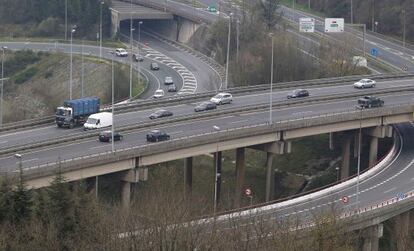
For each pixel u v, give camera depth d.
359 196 199.62
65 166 180.62
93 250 134.38
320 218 157.88
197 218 150.12
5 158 187.12
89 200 148.38
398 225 196.38
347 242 155.00
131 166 196.12
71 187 169.38
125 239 137.38
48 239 132.25
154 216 145.25
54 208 139.75
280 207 187.00
